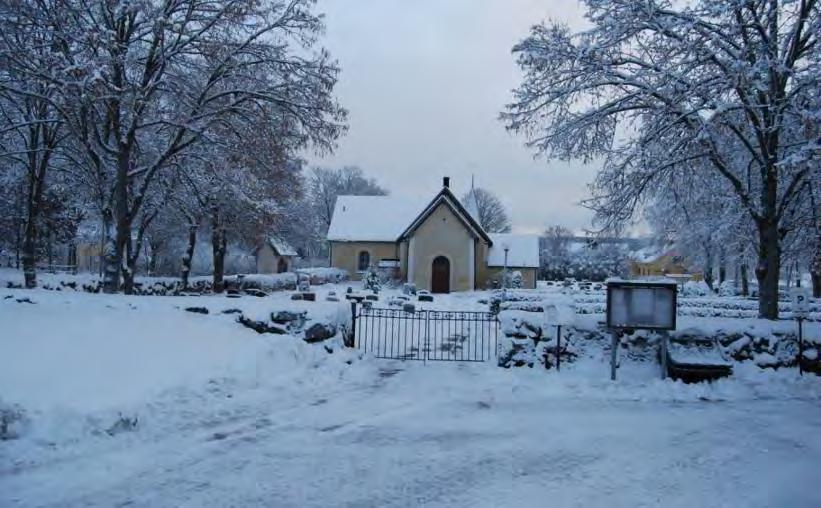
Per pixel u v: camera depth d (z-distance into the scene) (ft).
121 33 53.47
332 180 271.69
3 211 87.71
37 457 20.95
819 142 39.63
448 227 132.67
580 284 153.69
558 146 49.62
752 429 26.81
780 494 19.70
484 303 94.12
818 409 30.25
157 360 30.58
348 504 18.43
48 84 49.08
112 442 22.84
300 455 22.49
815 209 52.29
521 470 21.52
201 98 55.36
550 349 38.73
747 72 39.24
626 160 45.24
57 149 67.97
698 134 41.27
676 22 42.11
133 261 74.23
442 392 32.48
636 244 232.53
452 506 18.43
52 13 48.78
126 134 54.19
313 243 240.94
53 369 26.96
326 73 57.36
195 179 67.21
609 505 18.67
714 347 37.65
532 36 47.75
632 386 33.91
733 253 95.09
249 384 30.83
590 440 24.99
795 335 37.76
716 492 19.81
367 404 29.86
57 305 37.76
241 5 52.70
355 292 108.17
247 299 44.19
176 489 19.16
